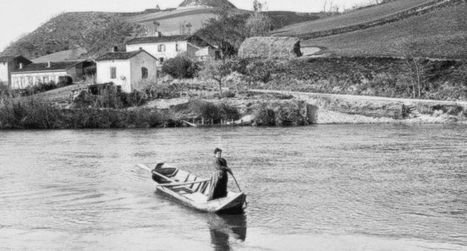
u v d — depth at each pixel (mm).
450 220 25984
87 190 33031
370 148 51656
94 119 76750
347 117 81188
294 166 41438
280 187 33594
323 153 48344
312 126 76750
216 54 120188
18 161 44656
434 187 33500
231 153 48625
